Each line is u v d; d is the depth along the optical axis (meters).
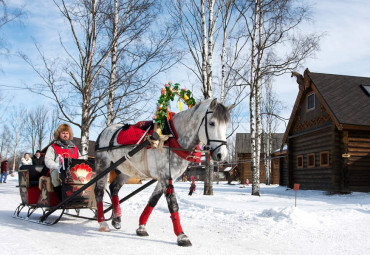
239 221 7.90
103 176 6.43
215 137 5.00
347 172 18.17
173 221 5.27
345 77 22.92
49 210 6.46
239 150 43.72
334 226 7.20
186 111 5.59
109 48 14.05
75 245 4.82
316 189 20.83
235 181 50.00
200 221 8.12
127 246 4.91
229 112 5.24
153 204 5.99
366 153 18.73
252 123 18.95
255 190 17.84
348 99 20.08
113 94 14.59
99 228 6.33
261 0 18.66
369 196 16.45
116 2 14.15
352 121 18.09
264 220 7.71
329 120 19.69
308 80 21.83
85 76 13.64
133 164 5.94
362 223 7.61
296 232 6.60
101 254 4.36
